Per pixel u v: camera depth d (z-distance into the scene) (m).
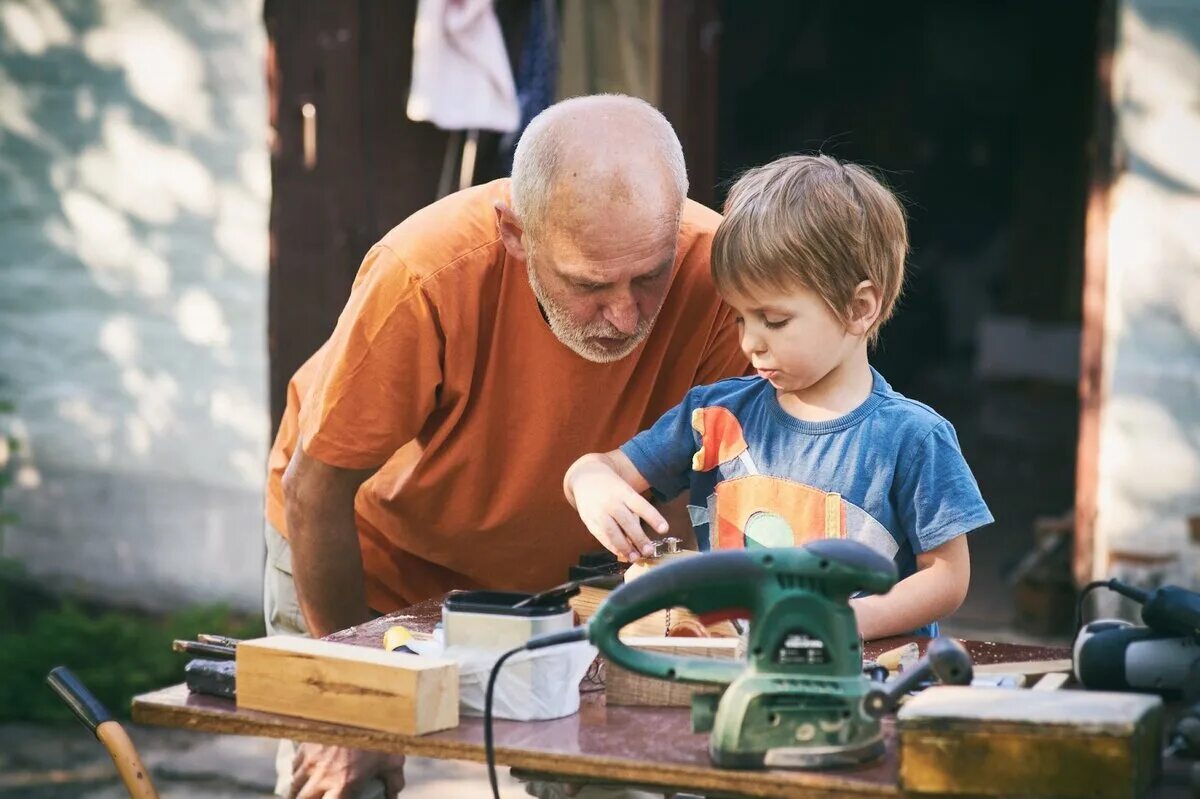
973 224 11.86
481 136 4.93
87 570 5.79
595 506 2.07
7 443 5.84
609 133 2.08
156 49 5.52
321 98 5.00
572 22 4.90
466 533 2.51
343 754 2.36
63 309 5.75
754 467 2.14
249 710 1.78
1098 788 1.50
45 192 5.72
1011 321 10.19
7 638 5.21
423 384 2.29
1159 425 4.79
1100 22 4.78
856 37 12.00
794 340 2.03
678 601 1.64
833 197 2.02
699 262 2.37
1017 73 11.76
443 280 2.25
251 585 5.60
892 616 1.99
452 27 4.69
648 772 1.61
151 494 5.69
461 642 1.80
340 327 2.32
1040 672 1.90
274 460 2.72
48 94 5.67
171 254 5.59
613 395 2.38
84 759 4.46
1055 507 7.60
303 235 5.07
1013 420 9.45
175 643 1.93
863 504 2.06
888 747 1.68
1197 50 4.65
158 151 5.57
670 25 4.86
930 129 11.99
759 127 12.25
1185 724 1.68
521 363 2.34
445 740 1.68
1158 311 4.77
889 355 11.13
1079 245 10.28
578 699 1.80
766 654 1.62
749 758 1.60
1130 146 4.73
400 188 5.00
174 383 5.63
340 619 2.50
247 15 5.40
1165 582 4.72
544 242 2.11
